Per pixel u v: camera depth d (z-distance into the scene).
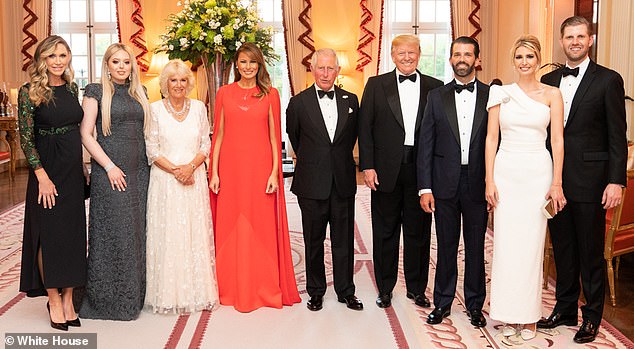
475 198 3.56
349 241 4.02
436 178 3.64
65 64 3.47
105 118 3.65
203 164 4.03
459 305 4.07
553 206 3.29
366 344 3.41
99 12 11.77
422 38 11.70
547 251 4.46
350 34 11.47
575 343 3.39
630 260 5.14
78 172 3.59
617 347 3.33
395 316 3.85
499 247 3.41
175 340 3.46
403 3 11.67
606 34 5.54
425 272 4.07
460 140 3.56
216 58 4.96
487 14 11.20
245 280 3.95
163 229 3.86
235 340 3.46
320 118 3.86
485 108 3.53
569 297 3.62
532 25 9.15
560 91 3.30
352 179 3.96
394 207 3.94
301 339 3.49
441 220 3.68
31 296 3.69
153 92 11.30
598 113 3.33
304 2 11.27
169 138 3.87
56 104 3.47
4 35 11.21
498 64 11.12
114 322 3.75
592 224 3.38
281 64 11.77
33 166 3.44
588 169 3.35
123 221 3.73
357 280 4.70
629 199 4.10
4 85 10.75
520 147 3.33
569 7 6.81
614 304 4.09
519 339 3.42
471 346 3.38
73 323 3.67
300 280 4.73
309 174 3.88
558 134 3.29
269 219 4.04
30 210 3.56
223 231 4.08
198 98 10.76
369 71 11.38
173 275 3.86
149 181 3.94
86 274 3.69
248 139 4.00
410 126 3.84
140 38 11.25
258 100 4.00
